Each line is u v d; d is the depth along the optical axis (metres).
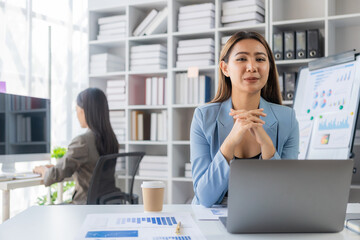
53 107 4.01
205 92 3.63
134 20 4.00
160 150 4.08
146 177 3.77
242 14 3.47
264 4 3.57
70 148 2.52
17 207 3.72
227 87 1.54
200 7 3.61
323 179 0.99
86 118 2.59
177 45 3.79
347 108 2.11
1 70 3.55
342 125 2.12
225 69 1.49
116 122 3.97
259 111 1.31
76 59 4.23
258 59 1.40
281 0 3.58
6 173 2.92
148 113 4.08
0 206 3.59
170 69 3.70
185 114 3.96
